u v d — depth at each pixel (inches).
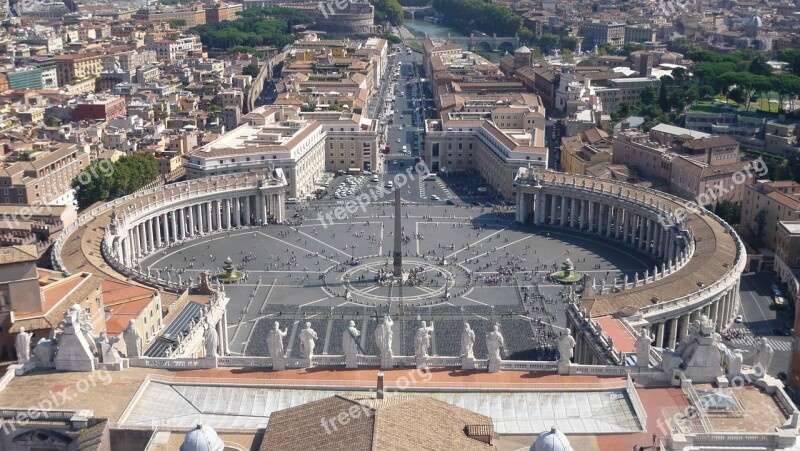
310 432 4463.6
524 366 5521.7
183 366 5570.9
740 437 4495.6
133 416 4990.2
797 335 7495.1
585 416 5002.5
